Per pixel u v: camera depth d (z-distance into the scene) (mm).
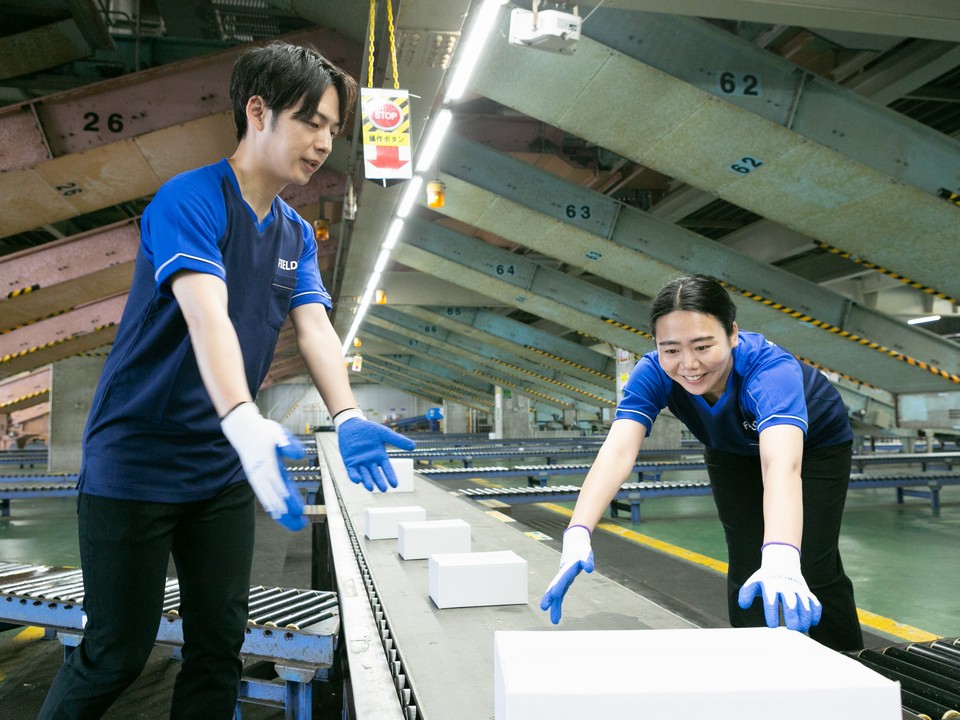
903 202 7969
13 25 8812
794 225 8961
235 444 1094
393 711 1342
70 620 3232
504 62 6754
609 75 6883
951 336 26547
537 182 10883
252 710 3236
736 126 7344
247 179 1439
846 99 7391
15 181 7805
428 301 21688
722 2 5508
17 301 11320
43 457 26453
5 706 3258
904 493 11078
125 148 7703
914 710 1574
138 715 3121
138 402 1391
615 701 849
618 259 11922
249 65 1364
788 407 1729
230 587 1548
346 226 11359
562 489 8539
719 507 2490
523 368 28375
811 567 2299
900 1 5750
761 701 854
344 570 2578
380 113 5586
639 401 2039
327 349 1653
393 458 5324
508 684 872
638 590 5262
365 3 6559
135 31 9727
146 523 1412
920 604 4961
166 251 1244
